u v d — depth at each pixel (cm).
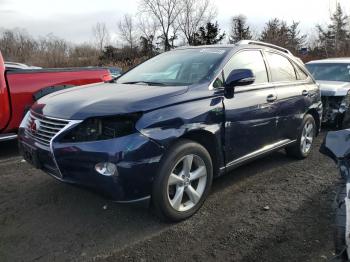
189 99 397
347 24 2786
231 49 479
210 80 429
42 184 496
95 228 386
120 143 344
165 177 369
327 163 598
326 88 851
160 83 448
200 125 398
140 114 357
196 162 405
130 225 392
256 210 430
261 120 487
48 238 368
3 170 554
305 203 450
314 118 641
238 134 452
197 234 378
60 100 405
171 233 378
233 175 537
